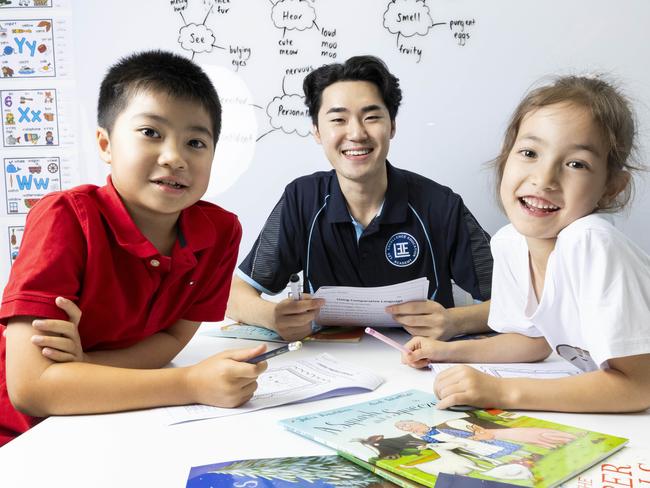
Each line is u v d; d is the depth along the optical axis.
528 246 0.86
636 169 0.81
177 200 0.82
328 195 1.36
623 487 0.46
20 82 1.82
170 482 0.49
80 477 0.51
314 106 1.34
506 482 0.46
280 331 1.08
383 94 1.27
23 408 0.68
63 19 1.80
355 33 1.74
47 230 0.76
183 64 0.87
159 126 0.80
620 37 1.66
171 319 0.94
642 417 0.65
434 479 0.46
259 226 1.81
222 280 1.01
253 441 0.58
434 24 1.71
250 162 1.80
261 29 1.76
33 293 0.71
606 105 0.74
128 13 1.79
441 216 1.34
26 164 1.85
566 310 0.79
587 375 0.68
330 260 1.35
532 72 1.69
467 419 0.62
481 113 1.72
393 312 1.07
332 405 0.70
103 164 1.83
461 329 1.09
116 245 0.83
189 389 0.70
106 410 0.67
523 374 0.82
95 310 0.82
